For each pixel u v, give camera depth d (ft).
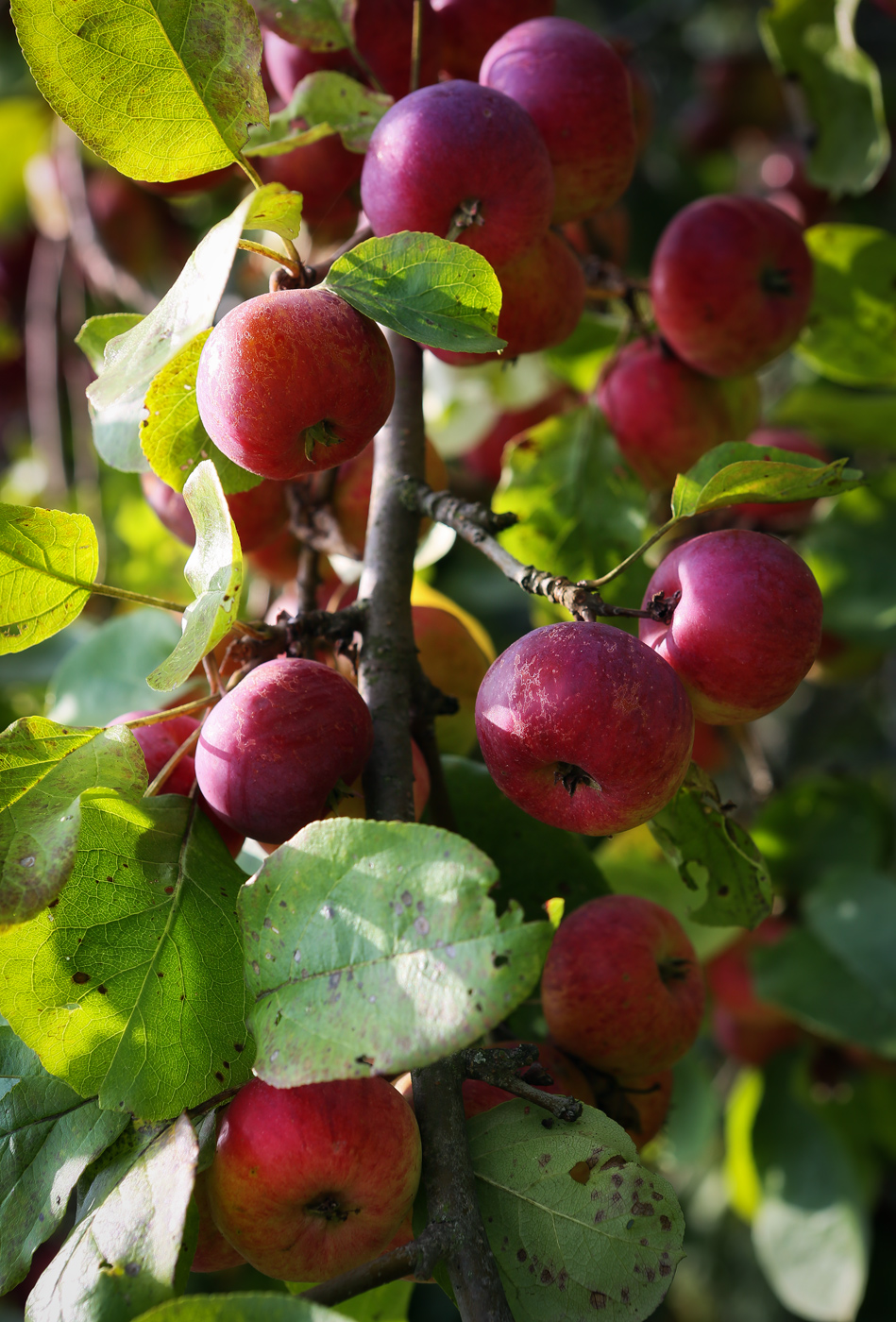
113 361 1.46
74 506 2.98
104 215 2.89
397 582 1.66
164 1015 1.43
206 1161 1.43
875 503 2.48
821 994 2.32
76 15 1.48
